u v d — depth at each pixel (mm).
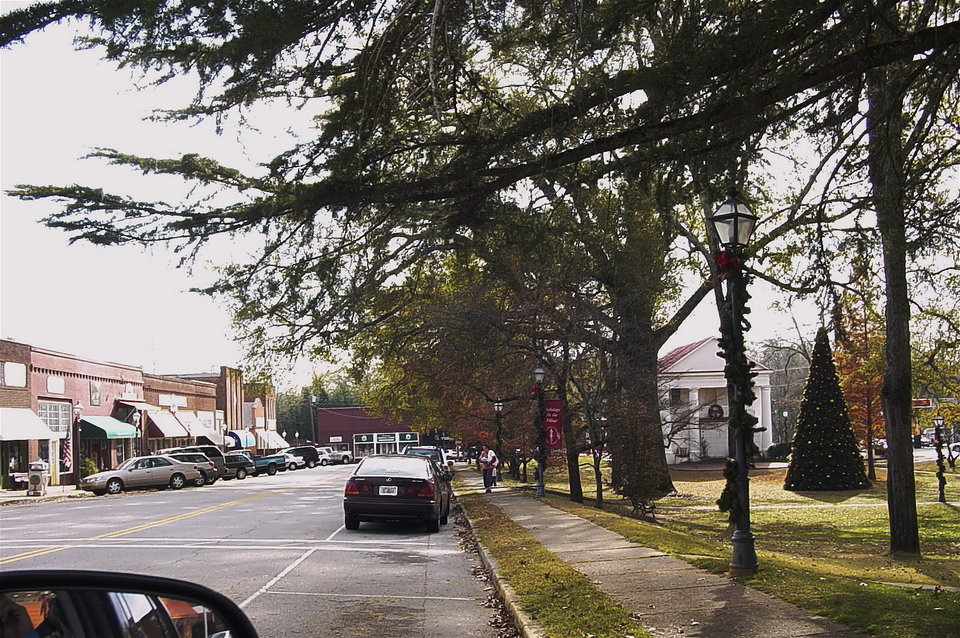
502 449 40719
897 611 8984
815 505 32156
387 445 112562
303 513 25344
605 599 10008
